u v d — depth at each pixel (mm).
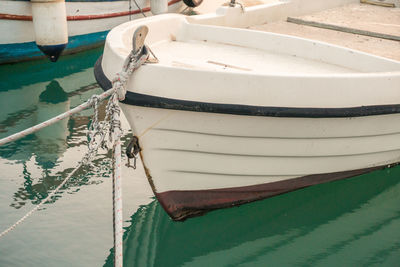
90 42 8930
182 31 5062
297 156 3971
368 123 3924
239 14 5652
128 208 4262
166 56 4457
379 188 4672
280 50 4758
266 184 4117
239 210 4219
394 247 3881
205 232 4102
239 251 3859
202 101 3373
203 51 4711
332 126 3799
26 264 3514
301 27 5852
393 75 3764
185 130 3562
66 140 5547
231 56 4590
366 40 5320
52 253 3637
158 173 3795
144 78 3367
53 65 8234
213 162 3811
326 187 4484
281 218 4227
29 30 7816
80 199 4340
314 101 3533
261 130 3652
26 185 4562
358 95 3648
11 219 4031
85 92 7109
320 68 4395
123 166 4938
